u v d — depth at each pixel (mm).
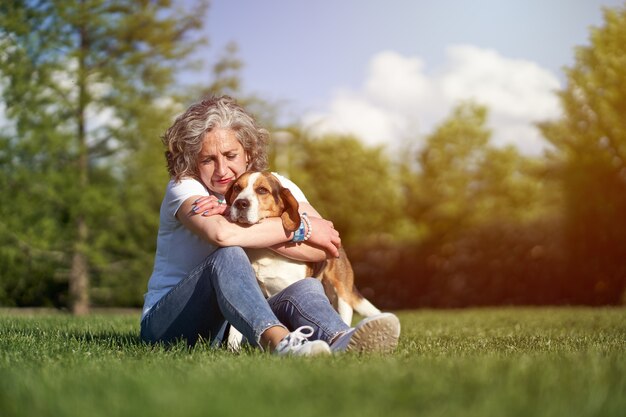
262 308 3723
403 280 19188
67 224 17906
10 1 17266
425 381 2650
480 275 17969
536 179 19734
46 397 2453
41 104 17344
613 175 17422
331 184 28000
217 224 3990
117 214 17781
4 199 17250
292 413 2180
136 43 18750
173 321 4129
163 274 4332
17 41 17203
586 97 19031
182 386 2607
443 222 26906
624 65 18812
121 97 17859
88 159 18391
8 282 18172
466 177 28156
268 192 4242
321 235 4332
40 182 17359
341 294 5410
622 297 16453
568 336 5648
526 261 17359
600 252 16641
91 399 2420
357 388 2535
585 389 2543
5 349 4180
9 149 17109
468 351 4141
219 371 3025
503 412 2201
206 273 3947
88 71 17969
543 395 2428
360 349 3592
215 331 4234
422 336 5906
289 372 2857
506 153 27734
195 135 4258
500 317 9445
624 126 18000
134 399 2383
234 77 24828
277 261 4441
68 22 17469
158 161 18078
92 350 4066
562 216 17266
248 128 4383
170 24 18625
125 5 18250
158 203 19047
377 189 27828
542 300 17156
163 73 18703
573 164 17812
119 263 19172
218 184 4328
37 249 17953
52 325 6707
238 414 2162
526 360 3299
